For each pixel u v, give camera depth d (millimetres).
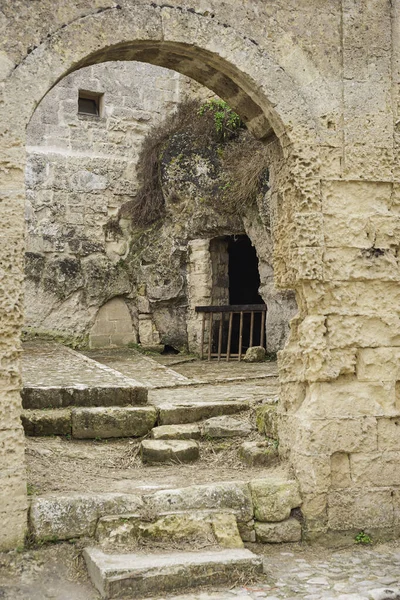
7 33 4922
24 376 8773
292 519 5348
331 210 5660
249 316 13305
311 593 4355
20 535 4711
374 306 5688
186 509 5086
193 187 12852
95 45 5148
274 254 6062
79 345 13281
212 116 12969
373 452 5551
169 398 8086
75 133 13938
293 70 5660
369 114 5789
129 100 14438
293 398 5789
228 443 6609
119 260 13914
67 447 6438
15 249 4848
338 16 5828
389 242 5750
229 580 4512
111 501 4934
